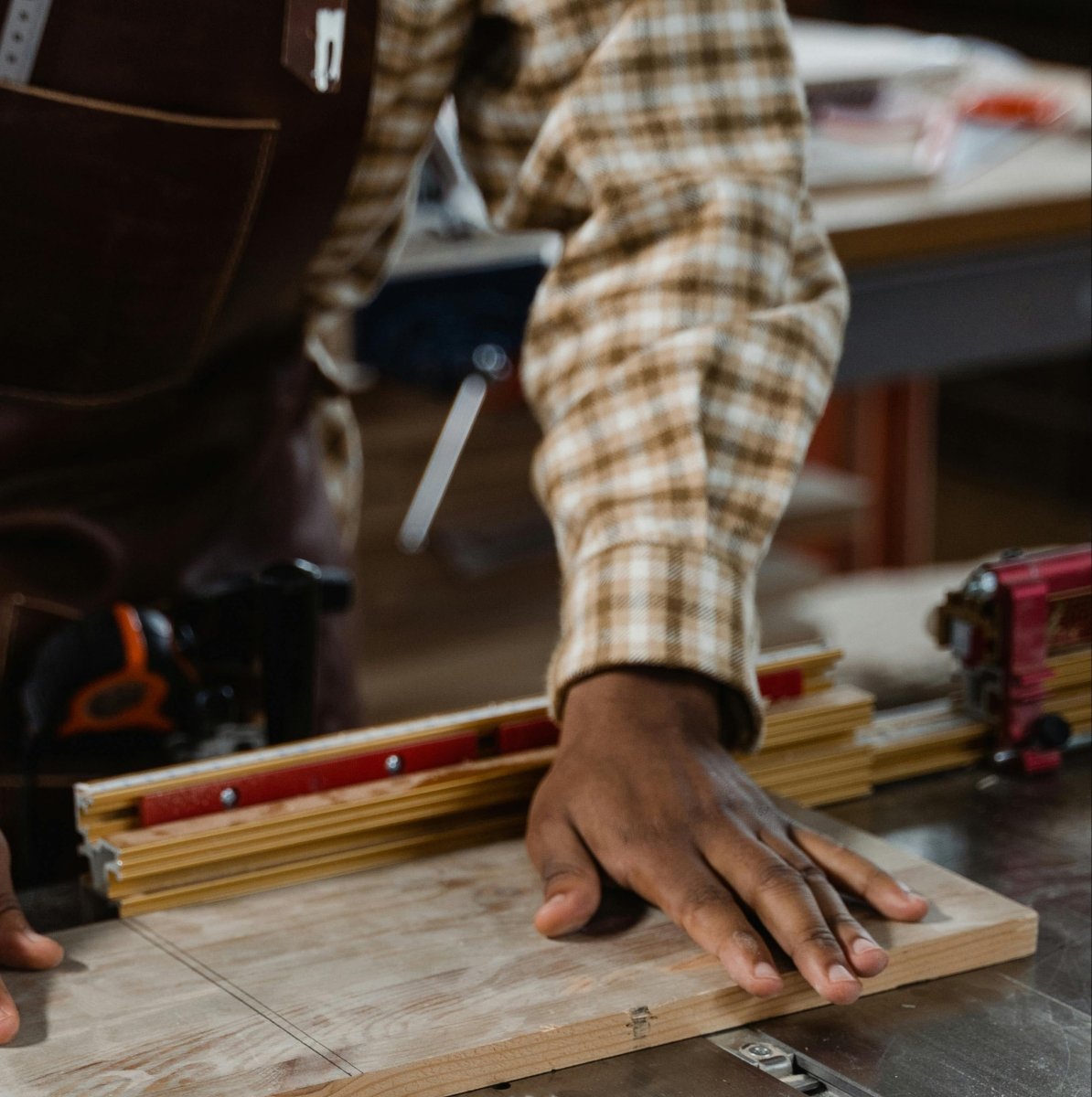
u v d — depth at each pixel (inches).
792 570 111.3
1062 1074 28.7
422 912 33.0
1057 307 79.7
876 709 49.4
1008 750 41.8
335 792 36.0
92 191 39.9
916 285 75.7
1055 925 34.2
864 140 86.5
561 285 40.7
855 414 119.2
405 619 101.5
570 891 32.0
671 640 34.9
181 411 44.8
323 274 47.2
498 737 38.2
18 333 41.6
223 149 40.4
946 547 171.9
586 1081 28.4
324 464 53.6
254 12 39.4
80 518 43.4
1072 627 42.3
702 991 29.8
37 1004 29.4
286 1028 28.5
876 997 31.4
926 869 34.9
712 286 38.1
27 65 38.4
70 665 39.3
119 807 34.2
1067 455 184.1
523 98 42.8
